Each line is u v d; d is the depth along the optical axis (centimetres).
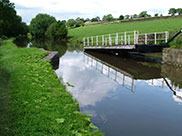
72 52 2642
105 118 583
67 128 425
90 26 8512
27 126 409
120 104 702
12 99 545
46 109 502
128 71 1290
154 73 1208
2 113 458
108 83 998
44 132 396
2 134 372
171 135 499
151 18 6100
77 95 785
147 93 841
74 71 1314
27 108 491
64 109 525
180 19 4994
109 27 6172
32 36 8919
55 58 1616
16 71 898
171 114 625
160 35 1856
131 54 1994
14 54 1596
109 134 495
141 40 1798
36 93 608
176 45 1455
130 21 6844
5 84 683
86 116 538
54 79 855
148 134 501
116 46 1830
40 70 980
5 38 5097
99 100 739
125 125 545
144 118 592
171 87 934
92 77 1134
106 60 1800
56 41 5475
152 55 1789
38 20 8119
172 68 1297
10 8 5959
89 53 2397
